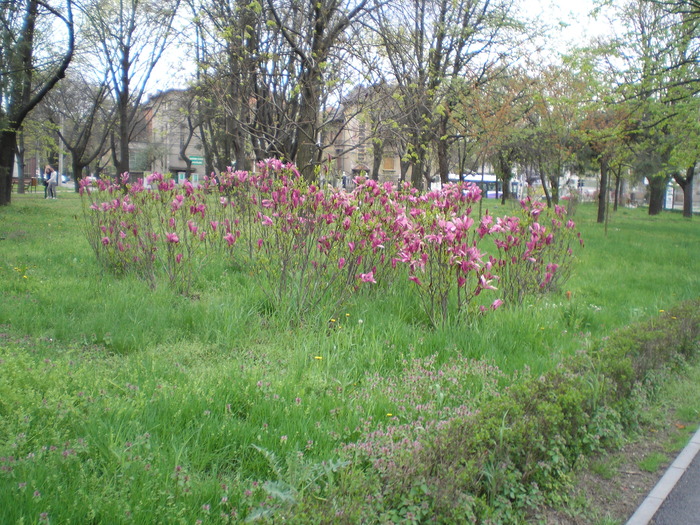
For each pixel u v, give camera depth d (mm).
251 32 12633
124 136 26969
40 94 19688
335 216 6707
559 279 9531
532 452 3639
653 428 4828
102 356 5207
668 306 8492
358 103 12055
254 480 3400
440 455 3260
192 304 6863
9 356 4457
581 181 40406
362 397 4555
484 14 18062
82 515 2775
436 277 6762
